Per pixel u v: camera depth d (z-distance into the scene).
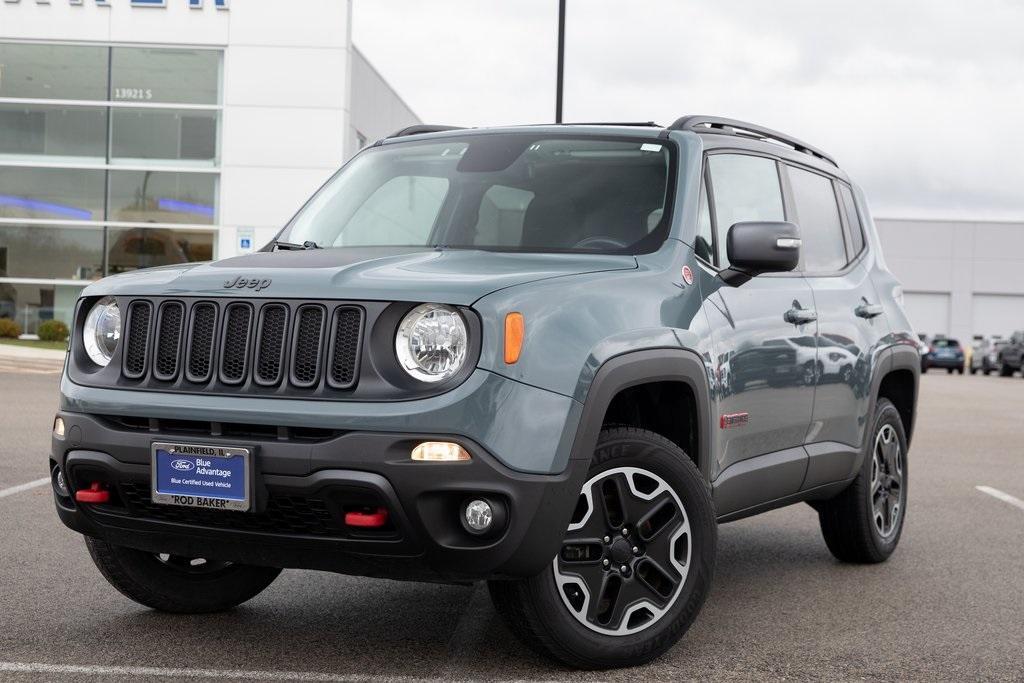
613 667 3.87
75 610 4.48
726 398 4.32
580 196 4.47
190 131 25.38
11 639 4.06
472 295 3.47
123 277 3.98
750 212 4.89
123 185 25.36
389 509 3.37
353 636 4.21
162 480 3.59
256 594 4.64
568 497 3.53
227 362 3.61
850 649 4.20
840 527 5.68
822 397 5.12
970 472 9.70
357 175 5.05
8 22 25.19
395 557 3.46
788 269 4.36
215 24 25.23
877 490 5.81
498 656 3.98
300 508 3.49
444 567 3.45
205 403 3.55
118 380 3.76
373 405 3.39
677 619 3.96
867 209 6.20
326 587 5.05
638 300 3.92
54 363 19.55
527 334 3.50
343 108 25.38
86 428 3.72
